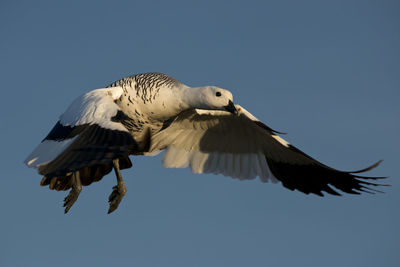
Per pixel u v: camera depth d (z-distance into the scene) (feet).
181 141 43.06
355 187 40.19
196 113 41.16
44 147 32.65
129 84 38.60
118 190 40.75
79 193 39.24
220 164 43.09
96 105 33.01
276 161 42.16
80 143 30.96
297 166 41.68
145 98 38.37
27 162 32.12
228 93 37.81
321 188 41.29
